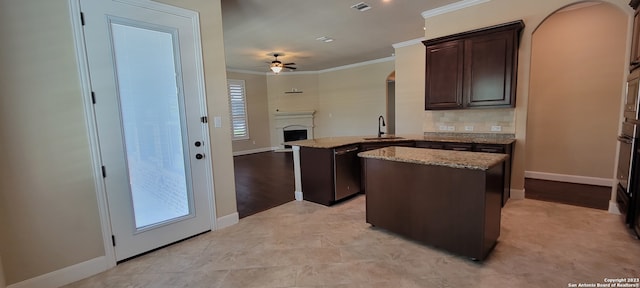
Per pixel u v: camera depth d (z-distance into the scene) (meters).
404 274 2.11
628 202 2.64
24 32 1.93
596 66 4.15
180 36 2.68
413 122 5.90
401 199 2.62
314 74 9.58
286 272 2.20
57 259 2.13
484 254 2.20
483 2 3.70
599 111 4.19
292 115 9.56
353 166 4.00
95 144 2.25
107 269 2.34
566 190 4.06
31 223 2.02
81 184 2.21
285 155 8.56
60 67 2.08
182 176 2.77
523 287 1.91
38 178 2.03
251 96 9.17
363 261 2.31
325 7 3.83
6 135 1.91
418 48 5.66
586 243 2.46
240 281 2.11
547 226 2.82
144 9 2.44
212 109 2.96
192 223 2.85
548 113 4.60
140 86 2.46
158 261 2.43
